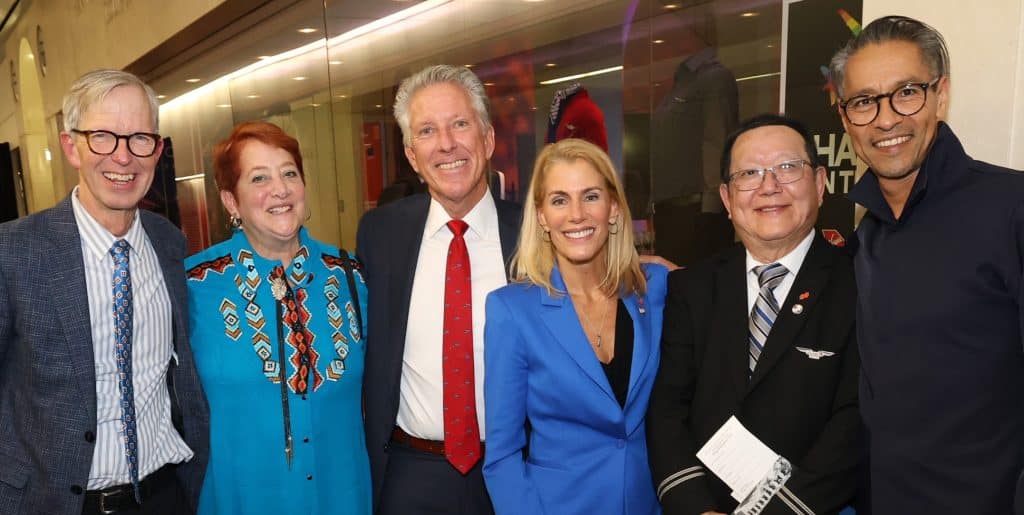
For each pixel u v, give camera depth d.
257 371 2.08
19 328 1.92
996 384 1.55
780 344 1.83
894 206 1.77
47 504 1.94
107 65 8.81
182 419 2.18
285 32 5.67
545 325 2.02
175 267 2.21
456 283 2.30
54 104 11.96
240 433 2.08
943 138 1.68
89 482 2.00
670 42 3.43
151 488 2.11
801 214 1.85
